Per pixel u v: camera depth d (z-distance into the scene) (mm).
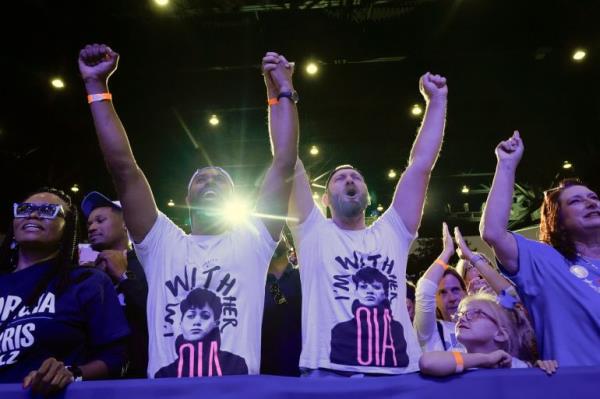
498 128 10156
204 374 1547
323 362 1762
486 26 7301
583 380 1382
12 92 7730
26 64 7219
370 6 6848
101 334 1713
